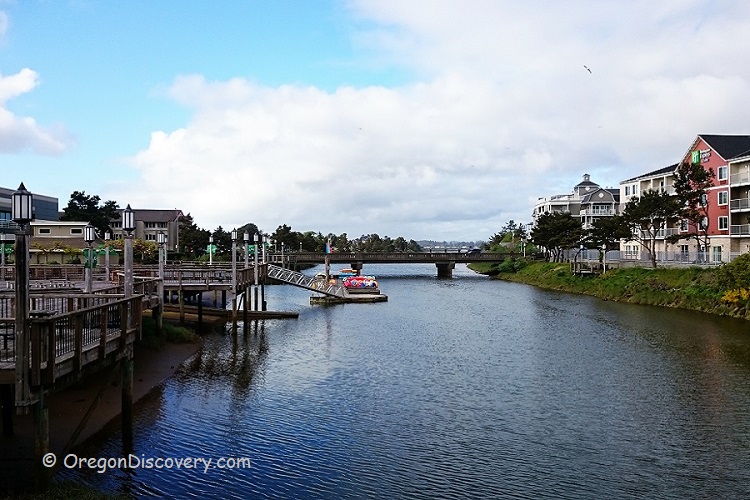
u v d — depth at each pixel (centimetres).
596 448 1719
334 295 5712
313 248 14162
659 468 1578
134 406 2034
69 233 7394
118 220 10231
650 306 5006
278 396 2220
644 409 2083
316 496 1402
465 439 1786
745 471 1560
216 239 10175
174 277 4103
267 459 1614
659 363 2784
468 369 2702
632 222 6334
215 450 1669
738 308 4244
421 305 5466
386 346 3288
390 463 1598
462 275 10881
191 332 3406
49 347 1263
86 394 2134
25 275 1229
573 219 9038
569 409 2088
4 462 1500
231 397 2194
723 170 6056
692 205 5731
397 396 2245
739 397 2212
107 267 3728
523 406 2123
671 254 6400
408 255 10462
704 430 1867
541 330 3834
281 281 5606
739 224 5872
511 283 8500
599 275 6844
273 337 3578
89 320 1608
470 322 4269
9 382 1274
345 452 1672
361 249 18888
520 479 1505
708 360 2831
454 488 1452
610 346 3225
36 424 1284
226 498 1384
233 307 3850
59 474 1459
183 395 2197
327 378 2519
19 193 1217
